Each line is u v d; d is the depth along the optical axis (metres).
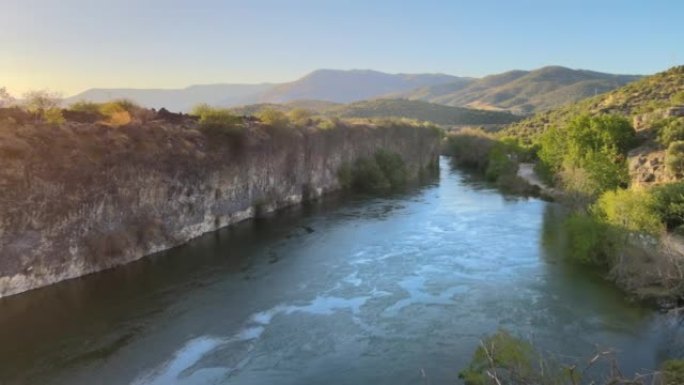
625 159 59.53
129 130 37.41
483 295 30.30
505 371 19.36
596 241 35.69
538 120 144.38
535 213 53.62
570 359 22.31
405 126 92.19
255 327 26.27
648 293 28.91
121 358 22.91
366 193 67.75
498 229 46.34
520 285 31.81
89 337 24.62
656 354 22.81
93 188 32.69
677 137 56.56
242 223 48.00
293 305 29.03
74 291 29.88
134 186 36.03
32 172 29.05
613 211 36.44
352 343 24.62
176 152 40.03
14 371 21.56
